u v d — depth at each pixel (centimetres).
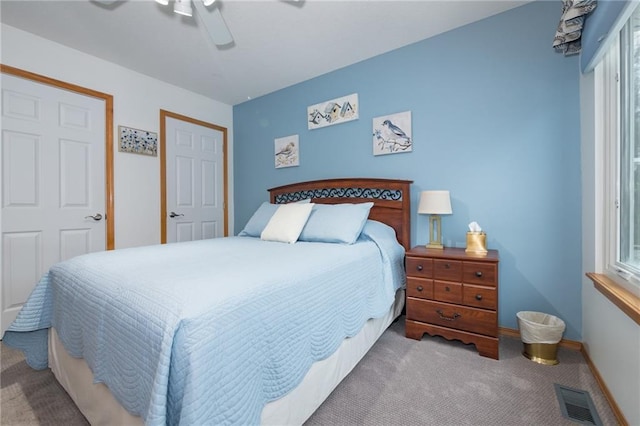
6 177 223
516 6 209
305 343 116
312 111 316
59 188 248
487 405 136
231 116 395
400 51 260
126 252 168
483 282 181
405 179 260
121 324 92
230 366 82
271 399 98
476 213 227
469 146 230
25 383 154
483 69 223
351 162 292
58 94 248
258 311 96
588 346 176
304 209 240
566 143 195
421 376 159
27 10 203
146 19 214
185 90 341
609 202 155
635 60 133
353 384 152
